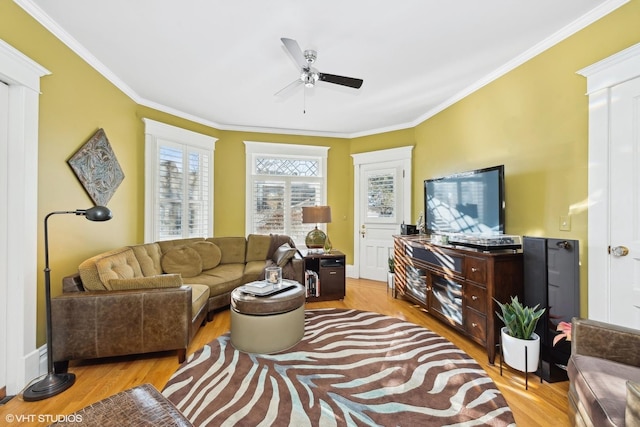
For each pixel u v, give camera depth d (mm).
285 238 4184
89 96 2506
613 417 967
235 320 2320
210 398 1669
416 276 3230
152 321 2047
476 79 2906
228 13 1923
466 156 3174
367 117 4094
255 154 4629
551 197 2209
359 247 4824
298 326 2414
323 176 4852
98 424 937
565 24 2031
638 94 1681
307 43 2268
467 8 1864
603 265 1841
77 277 2117
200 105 3637
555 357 1902
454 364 2055
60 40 2148
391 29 2090
